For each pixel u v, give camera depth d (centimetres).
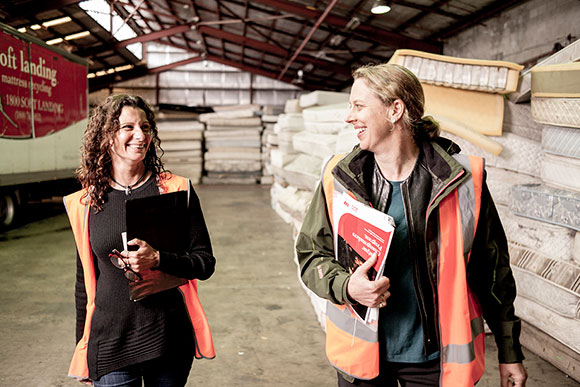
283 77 2053
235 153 1598
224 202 1133
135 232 130
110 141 137
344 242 125
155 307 140
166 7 1466
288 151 805
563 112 252
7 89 650
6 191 733
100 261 141
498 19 943
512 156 309
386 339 125
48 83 762
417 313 124
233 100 2047
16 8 1026
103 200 141
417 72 319
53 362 294
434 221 120
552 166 272
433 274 120
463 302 120
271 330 347
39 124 738
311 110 589
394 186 125
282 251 616
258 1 1103
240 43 1591
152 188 144
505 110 318
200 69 2016
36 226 794
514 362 124
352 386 129
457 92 322
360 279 110
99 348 138
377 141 121
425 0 945
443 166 120
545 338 274
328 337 133
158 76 2000
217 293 438
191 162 1596
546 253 274
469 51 1060
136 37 1555
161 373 146
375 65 122
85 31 1419
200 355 152
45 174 763
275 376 275
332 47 1494
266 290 448
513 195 291
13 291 438
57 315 377
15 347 316
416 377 127
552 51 786
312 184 570
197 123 1602
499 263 125
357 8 1081
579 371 248
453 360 120
